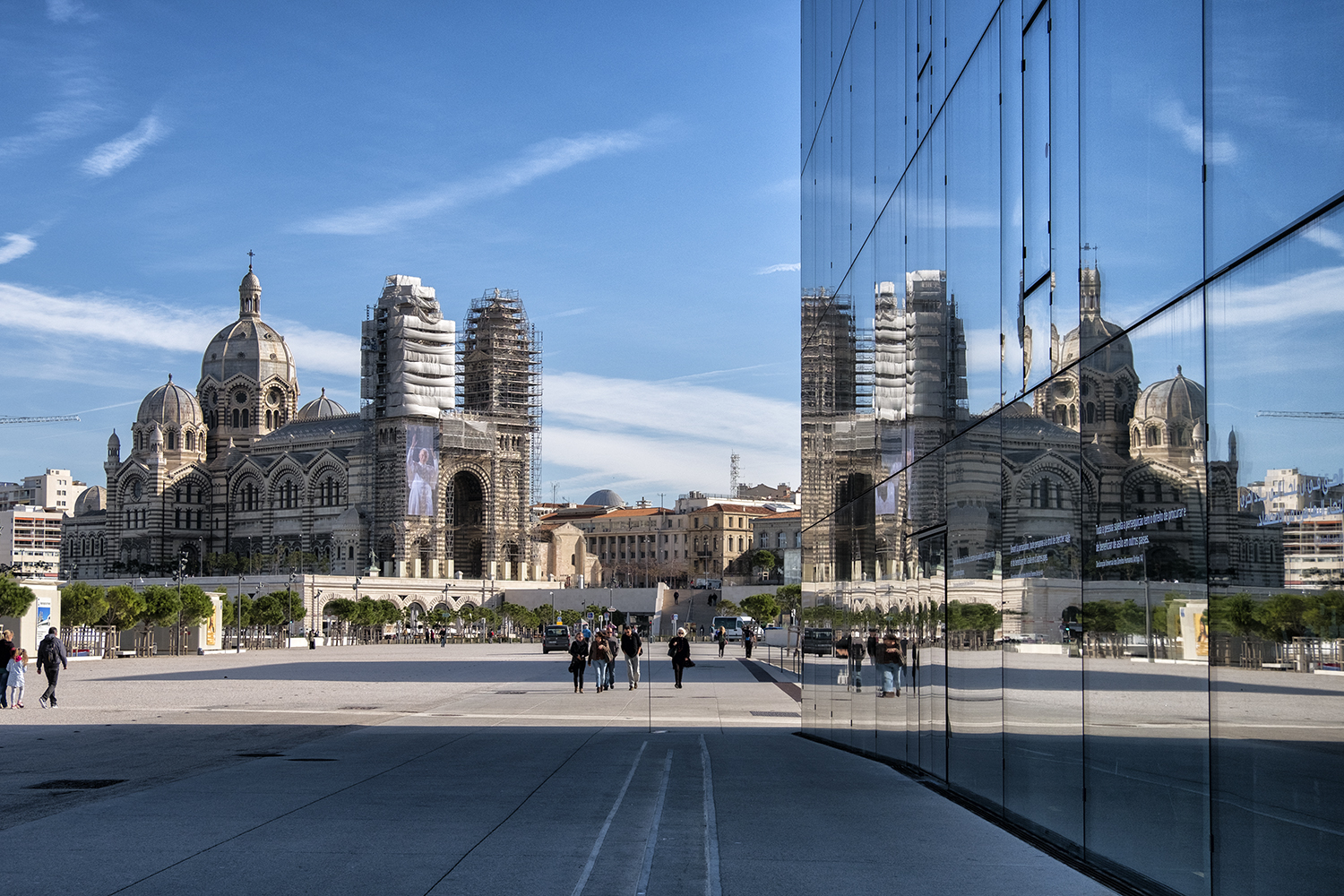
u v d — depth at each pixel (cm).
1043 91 1597
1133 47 1315
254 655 10631
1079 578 1485
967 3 1956
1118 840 1363
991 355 1831
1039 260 1616
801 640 3597
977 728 1908
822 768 2447
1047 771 1591
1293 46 1009
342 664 8594
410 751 2755
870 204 2731
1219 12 1130
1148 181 1287
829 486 3219
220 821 1703
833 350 3178
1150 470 1287
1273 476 1047
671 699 4959
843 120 3103
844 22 3095
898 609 2452
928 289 2205
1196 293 1183
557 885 1286
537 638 18488
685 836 1591
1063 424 1528
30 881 1303
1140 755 1313
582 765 2453
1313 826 990
